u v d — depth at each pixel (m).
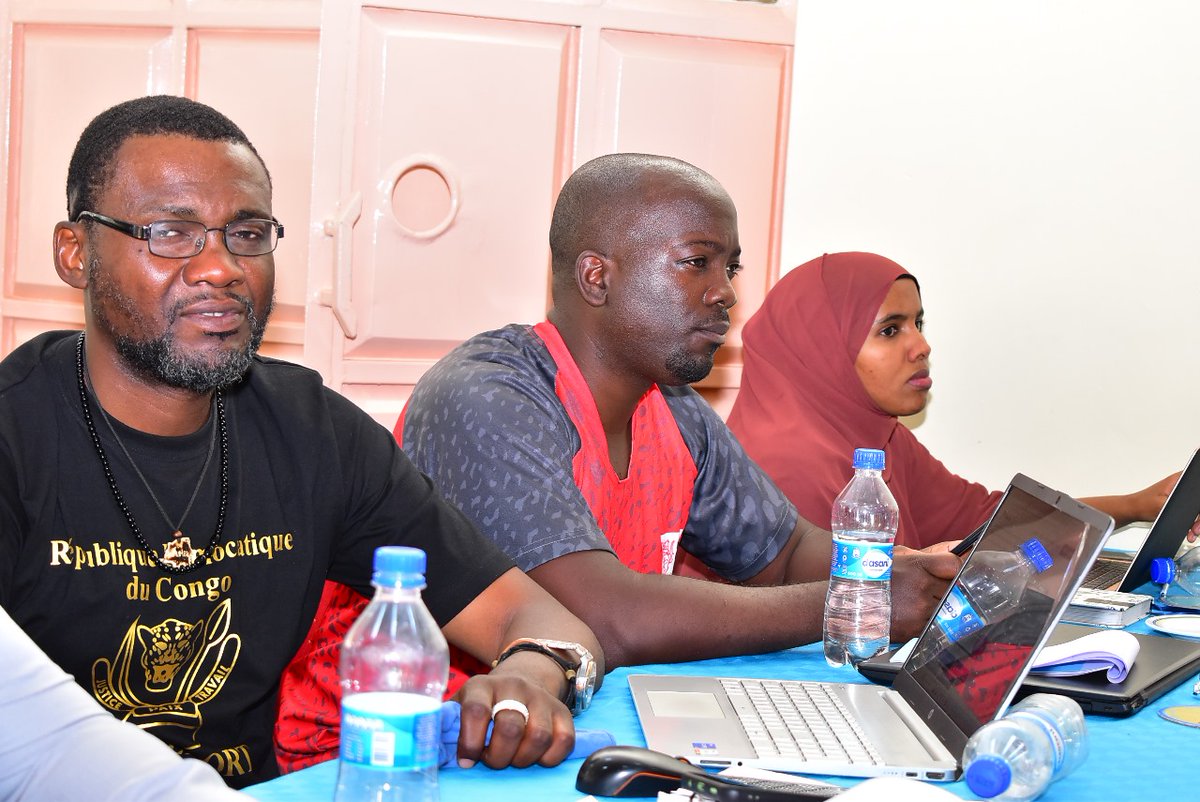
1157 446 2.92
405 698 0.90
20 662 0.82
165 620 1.25
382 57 2.76
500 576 1.41
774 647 1.45
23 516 1.18
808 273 2.56
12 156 3.21
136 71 3.11
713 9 2.94
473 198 2.84
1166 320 2.90
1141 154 2.88
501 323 2.89
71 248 1.24
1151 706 1.26
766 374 2.53
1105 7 2.86
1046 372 2.95
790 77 2.99
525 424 1.58
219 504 1.29
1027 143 2.92
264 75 3.07
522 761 1.01
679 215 1.67
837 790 0.93
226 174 1.22
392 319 2.82
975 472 3.01
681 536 1.94
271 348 3.15
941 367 3.00
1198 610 1.83
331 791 0.96
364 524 1.43
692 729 1.10
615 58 2.88
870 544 1.42
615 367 1.73
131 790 0.77
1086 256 2.92
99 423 1.24
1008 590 1.17
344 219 2.74
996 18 2.90
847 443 2.46
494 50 2.82
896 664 1.33
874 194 2.96
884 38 2.93
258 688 1.31
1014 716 1.02
